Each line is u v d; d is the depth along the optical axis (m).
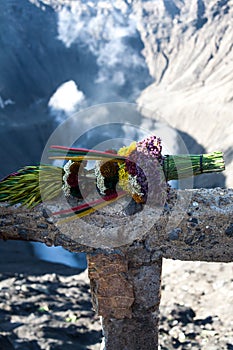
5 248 10.77
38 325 2.91
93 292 1.82
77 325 3.04
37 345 2.70
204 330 2.88
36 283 3.94
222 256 1.69
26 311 3.19
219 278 3.56
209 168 1.65
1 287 3.64
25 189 1.70
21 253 10.73
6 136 26.77
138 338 1.84
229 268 3.69
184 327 2.92
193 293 3.44
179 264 4.08
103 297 1.79
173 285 3.64
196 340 2.78
